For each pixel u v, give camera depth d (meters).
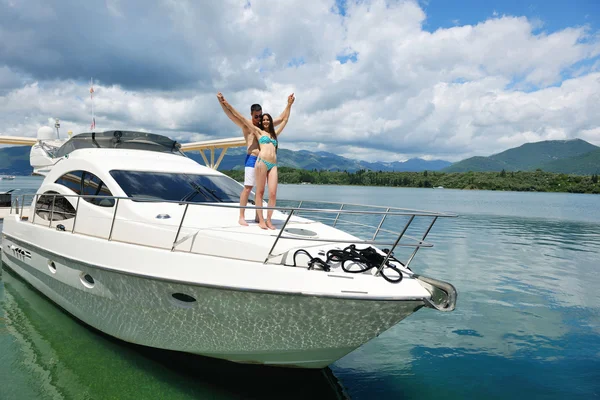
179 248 4.31
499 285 8.19
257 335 3.97
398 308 3.61
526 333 5.72
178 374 4.32
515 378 4.45
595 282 8.45
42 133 10.57
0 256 8.91
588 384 4.32
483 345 5.33
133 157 5.91
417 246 3.98
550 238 15.51
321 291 3.54
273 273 3.68
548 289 7.90
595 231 18.03
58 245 5.25
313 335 3.85
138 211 4.73
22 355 4.62
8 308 6.07
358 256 3.92
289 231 4.65
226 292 3.74
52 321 5.63
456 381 4.39
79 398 3.79
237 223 4.75
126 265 4.25
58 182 6.04
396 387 4.25
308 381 4.35
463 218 24.66
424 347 5.27
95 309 4.94
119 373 4.28
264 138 4.64
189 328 4.19
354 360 4.90
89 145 6.89
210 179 5.95
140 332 4.61
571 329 5.86
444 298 3.64
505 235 16.31
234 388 4.11
